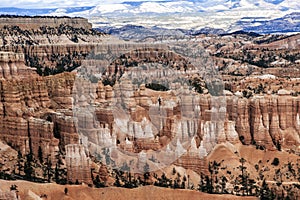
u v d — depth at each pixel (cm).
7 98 12612
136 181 10275
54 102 13725
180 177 10725
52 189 9675
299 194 10781
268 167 12875
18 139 12025
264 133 13975
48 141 11731
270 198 10506
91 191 9788
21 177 10325
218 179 11319
